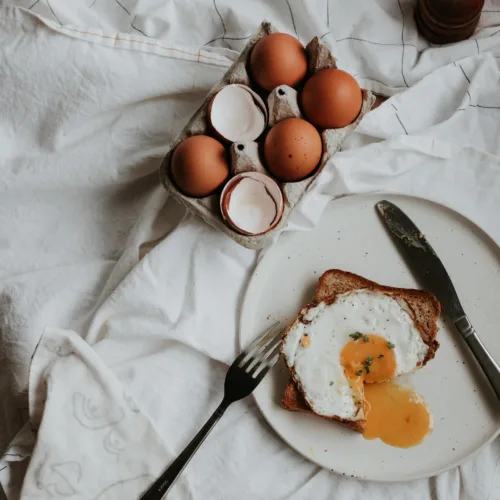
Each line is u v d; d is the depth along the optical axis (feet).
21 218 2.88
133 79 2.79
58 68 2.77
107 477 2.65
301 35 2.91
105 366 2.67
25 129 2.85
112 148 2.85
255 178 2.56
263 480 2.73
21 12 2.74
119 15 2.88
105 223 2.92
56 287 2.83
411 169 2.85
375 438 2.71
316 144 2.55
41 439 2.61
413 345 2.69
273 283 2.79
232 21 2.87
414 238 2.79
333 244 2.81
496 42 2.93
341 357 2.69
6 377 2.82
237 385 2.66
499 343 2.76
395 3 2.92
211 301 2.77
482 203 2.86
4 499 2.70
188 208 2.64
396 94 2.88
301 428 2.71
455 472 2.72
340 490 2.72
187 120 2.87
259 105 2.63
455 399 2.72
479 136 2.90
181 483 2.67
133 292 2.74
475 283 2.79
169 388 2.76
